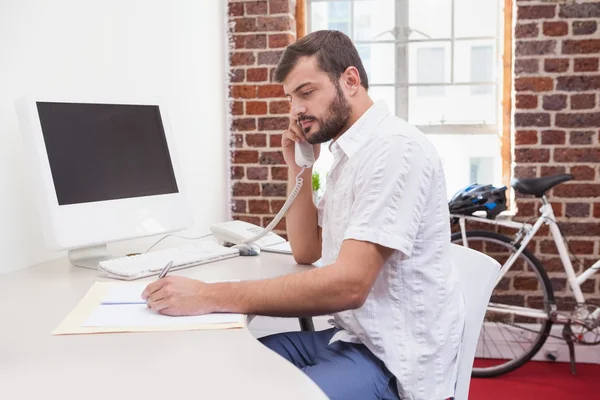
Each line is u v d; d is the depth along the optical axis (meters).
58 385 0.75
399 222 1.10
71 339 0.93
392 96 3.12
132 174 1.54
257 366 0.81
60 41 1.67
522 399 2.41
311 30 3.16
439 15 3.05
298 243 1.51
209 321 1.01
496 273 1.21
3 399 0.70
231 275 1.38
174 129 2.34
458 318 1.21
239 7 2.84
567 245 2.70
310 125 1.26
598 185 2.66
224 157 2.90
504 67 2.89
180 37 2.41
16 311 1.09
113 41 1.94
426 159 1.14
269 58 2.84
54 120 1.39
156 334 0.95
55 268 1.47
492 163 3.09
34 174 1.34
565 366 2.74
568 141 2.66
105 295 1.18
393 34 3.09
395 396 1.16
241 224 1.82
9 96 1.48
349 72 1.24
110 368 0.80
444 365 1.17
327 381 1.10
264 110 2.87
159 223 1.57
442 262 1.20
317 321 2.79
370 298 1.17
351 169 1.21
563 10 2.61
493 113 3.05
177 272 1.41
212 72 2.75
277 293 1.05
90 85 1.81
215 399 0.70
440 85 3.08
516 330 2.79
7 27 1.47
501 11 2.98
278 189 2.89
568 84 2.64
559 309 2.73
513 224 2.64
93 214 1.42
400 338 1.16
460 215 2.68
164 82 2.27
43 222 1.35
